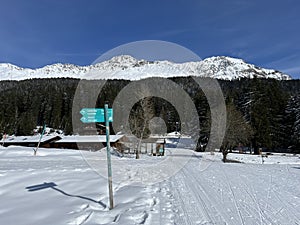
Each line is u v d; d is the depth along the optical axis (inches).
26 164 588.1
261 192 336.2
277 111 1872.5
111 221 211.2
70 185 336.2
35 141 1651.1
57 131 2277.3
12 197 279.9
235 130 1200.2
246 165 788.6
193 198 292.0
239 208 256.7
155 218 218.1
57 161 691.4
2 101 2773.1
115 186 342.3
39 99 2797.7
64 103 2475.4
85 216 221.5
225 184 387.9
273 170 619.8
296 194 329.1
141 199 275.6
